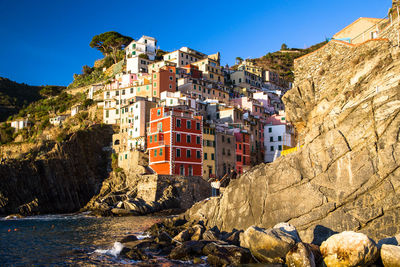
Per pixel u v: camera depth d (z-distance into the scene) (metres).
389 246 23.67
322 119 33.62
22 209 82.94
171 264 29.94
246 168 102.69
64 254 33.84
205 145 89.38
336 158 30.72
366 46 31.12
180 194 79.31
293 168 33.66
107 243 39.66
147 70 145.00
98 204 76.88
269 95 154.25
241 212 36.97
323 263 25.41
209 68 143.88
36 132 127.50
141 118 101.56
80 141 104.75
